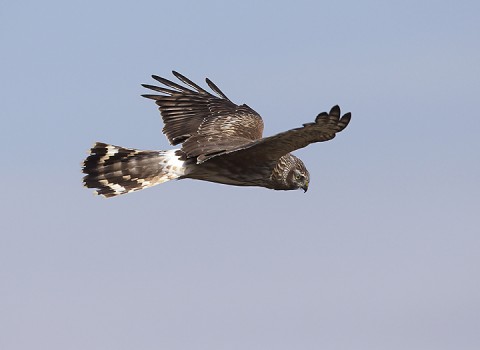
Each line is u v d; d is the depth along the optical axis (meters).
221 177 16.77
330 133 14.39
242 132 17.27
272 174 17.44
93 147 17.02
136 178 16.86
